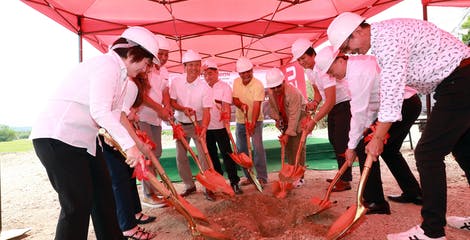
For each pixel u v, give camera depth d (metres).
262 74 9.98
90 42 6.94
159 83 3.82
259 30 7.01
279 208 3.37
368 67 2.72
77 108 1.85
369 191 3.05
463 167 2.63
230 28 6.82
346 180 4.17
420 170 2.28
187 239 2.79
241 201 3.51
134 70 1.97
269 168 6.39
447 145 2.21
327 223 2.95
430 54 2.20
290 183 3.80
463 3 6.37
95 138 1.98
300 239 2.39
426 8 6.50
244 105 4.33
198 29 6.76
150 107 3.51
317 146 6.98
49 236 3.12
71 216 1.83
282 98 4.40
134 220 2.86
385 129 2.20
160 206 3.88
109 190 2.15
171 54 8.83
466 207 3.10
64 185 1.82
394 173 3.38
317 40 8.21
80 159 1.88
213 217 3.12
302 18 6.76
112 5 5.53
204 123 3.99
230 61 9.62
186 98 4.17
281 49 8.91
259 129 4.71
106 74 1.81
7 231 3.21
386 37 2.16
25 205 4.58
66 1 5.14
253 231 2.65
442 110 2.21
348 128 3.75
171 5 5.71
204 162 4.30
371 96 2.88
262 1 5.82
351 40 2.30
